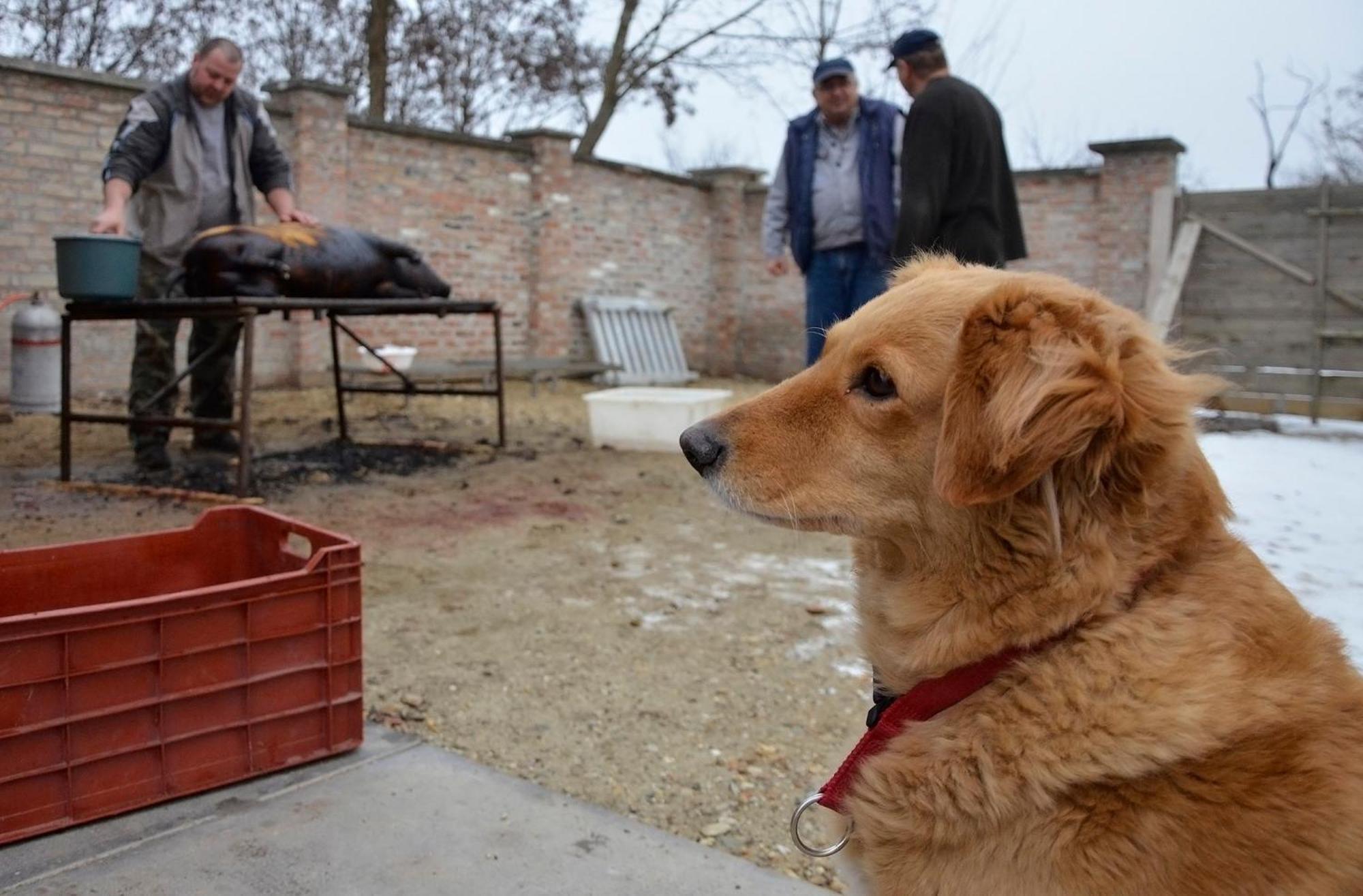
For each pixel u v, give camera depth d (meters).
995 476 1.51
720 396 8.56
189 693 2.57
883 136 6.29
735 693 3.55
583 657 3.84
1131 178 13.09
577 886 2.33
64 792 2.40
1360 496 5.71
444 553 5.14
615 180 14.47
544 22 17.95
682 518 6.08
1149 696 1.49
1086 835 1.46
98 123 9.38
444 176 12.37
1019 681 1.61
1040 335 1.53
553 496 6.54
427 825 2.55
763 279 16.19
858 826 1.69
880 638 1.88
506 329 13.27
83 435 8.06
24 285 9.05
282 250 6.19
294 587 2.74
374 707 3.30
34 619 2.31
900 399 1.77
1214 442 7.55
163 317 5.79
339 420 8.63
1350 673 1.60
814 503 1.85
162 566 3.16
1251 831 1.39
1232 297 9.41
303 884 2.28
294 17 17.19
